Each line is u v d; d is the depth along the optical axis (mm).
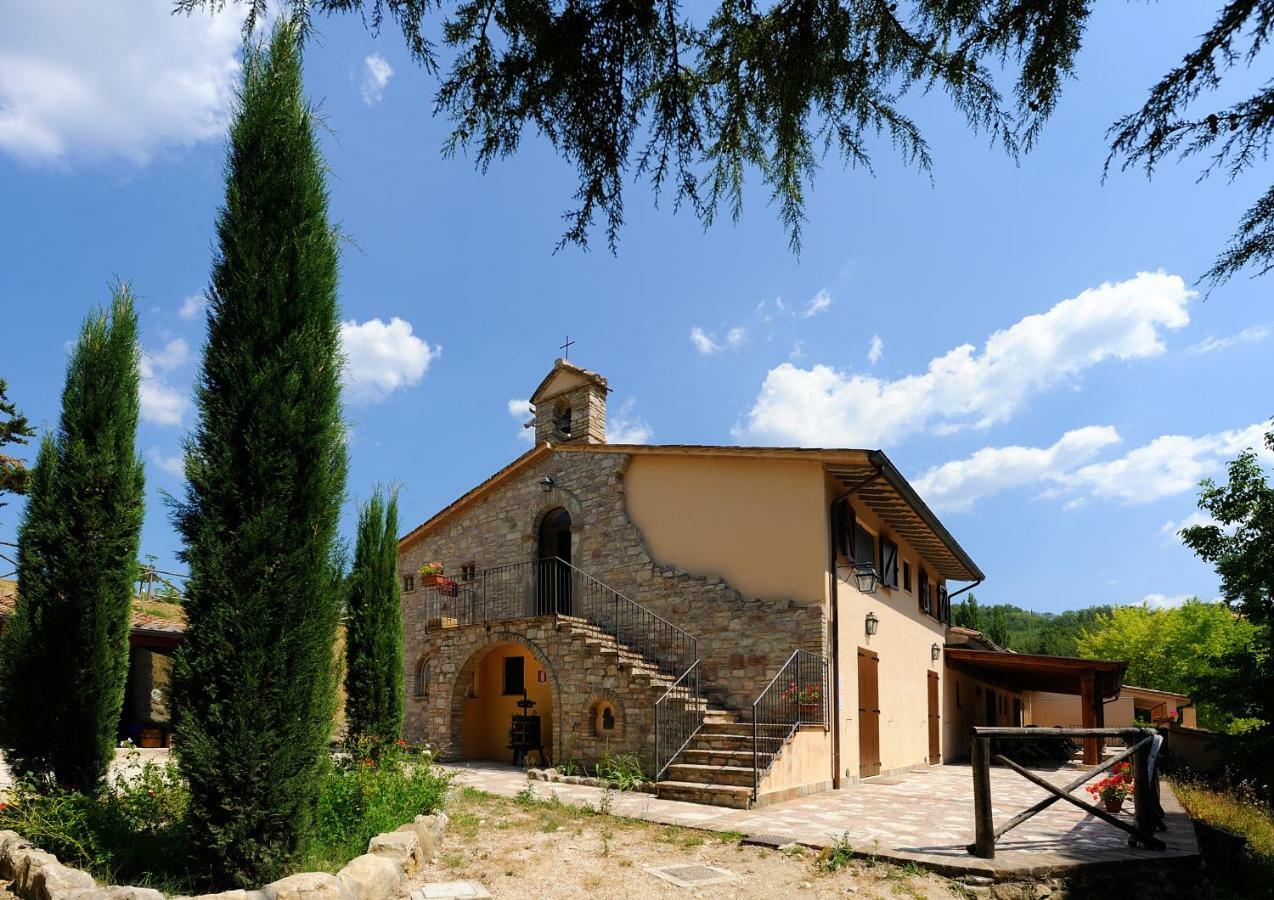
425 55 3730
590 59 3646
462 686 14656
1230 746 13344
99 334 8242
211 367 5906
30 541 7734
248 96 6207
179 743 5359
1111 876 6520
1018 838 7516
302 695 5695
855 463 11938
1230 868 8344
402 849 5859
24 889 5238
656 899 5547
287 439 5871
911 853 6637
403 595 18188
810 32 3805
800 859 6641
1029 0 3414
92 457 7906
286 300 6074
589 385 15680
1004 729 6902
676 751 10797
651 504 14047
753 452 12648
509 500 16516
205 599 5539
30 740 7395
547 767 13008
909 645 15969
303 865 5605
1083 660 16500
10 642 7480
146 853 5977
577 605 14547
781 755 10000
